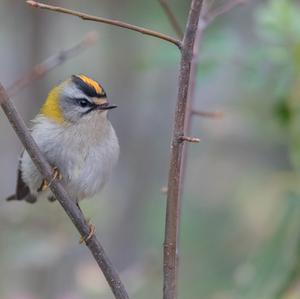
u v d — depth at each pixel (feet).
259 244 38.81
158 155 52.65
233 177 48.19
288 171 45.78
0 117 52.13
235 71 39.60
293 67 35.12
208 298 45.91
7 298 39.32
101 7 51.52
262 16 36.01
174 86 53.01
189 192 49.73
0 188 51.21
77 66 53.42
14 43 52.06
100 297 38.63
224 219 48.60
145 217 50.39
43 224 38.83
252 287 33.65
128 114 51.80
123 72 51.62
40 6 21.80
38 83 49.24
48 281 43.19
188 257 47.98
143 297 45.09
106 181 32.78
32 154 24.50
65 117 31.68
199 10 21.95
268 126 40.70
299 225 33.88
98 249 24.68
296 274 33.45
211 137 46.19
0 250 37.60
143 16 48.73
